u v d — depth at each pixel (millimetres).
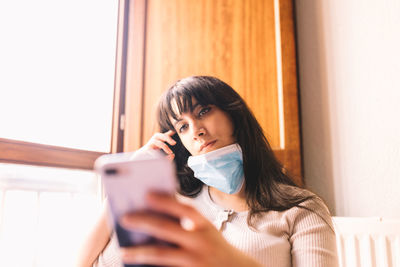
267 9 1604
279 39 1553
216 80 1065
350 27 1529
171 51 1662
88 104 1729
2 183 1478
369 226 1226
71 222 1653
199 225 416
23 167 1528
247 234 917
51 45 1646
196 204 1058
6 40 1511
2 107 1479
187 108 1009
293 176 1377
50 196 1626
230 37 1623
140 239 438
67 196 1665
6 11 1525
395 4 1438
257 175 1028
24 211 1550
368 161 1426
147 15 1716
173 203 417
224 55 1613
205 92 1011
